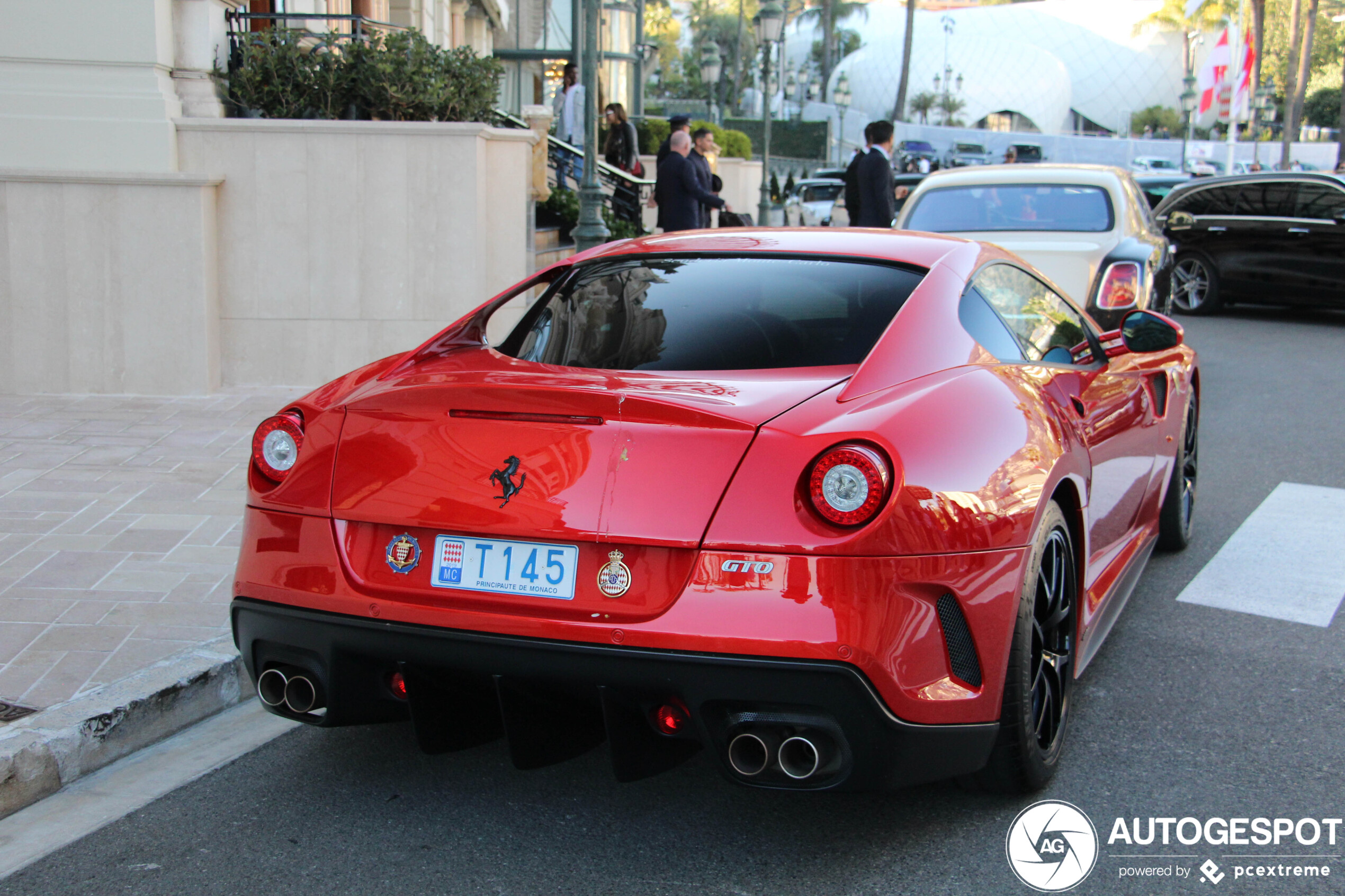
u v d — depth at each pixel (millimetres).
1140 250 7359
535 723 2527
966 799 2904
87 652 3604
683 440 2396
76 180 7535
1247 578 4762
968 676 2477
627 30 25922
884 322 2867
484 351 3125
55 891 2514
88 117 7879
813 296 2996
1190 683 3689
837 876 2547
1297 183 13289
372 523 2596
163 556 4555
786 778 2363
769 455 2354
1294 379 9672
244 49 8453
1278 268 13273
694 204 11273
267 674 2725
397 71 8508
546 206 13438
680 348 2863
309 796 2941
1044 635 2908
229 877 2557
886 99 117062
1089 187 8133
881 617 2295
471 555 2486
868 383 2600
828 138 67062
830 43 105125
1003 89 114375
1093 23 123438
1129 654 3947
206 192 7707
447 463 2537
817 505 2305
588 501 2402
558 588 2412
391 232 8109
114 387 7742
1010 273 3547
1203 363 10531
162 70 8039
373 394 2703
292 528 2674
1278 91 94875
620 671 2336
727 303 3016
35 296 7625
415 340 8203
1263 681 3711
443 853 2650
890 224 11180
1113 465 3734
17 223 7562
